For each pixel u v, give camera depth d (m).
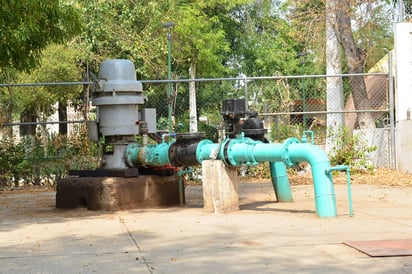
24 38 12.07
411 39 16.28
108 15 28.33
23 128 22.92
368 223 8.44
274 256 6.49
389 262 6.12
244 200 11.71
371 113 20.31
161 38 29.81
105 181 10.69
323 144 17.25
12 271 6.13
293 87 20.27
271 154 9.34
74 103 29.16
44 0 12.35
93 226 8.84
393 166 16.59
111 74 11.18
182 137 10.37
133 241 7.56
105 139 11.51
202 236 7.74
